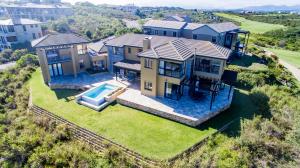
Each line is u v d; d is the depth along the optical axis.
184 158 15.94
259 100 24.50
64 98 27.12
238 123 21.02
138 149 17.30
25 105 26.78
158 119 21.94
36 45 29.30
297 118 19.03
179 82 23.67
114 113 23.20
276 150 16.47
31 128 21.39
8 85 32.41
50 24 75.38
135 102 24.31
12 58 51.78
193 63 25.91
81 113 23.28
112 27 75.50
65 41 31.47
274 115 21.28
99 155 17.53
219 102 24.36
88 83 30.52
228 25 44.19
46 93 28.61
